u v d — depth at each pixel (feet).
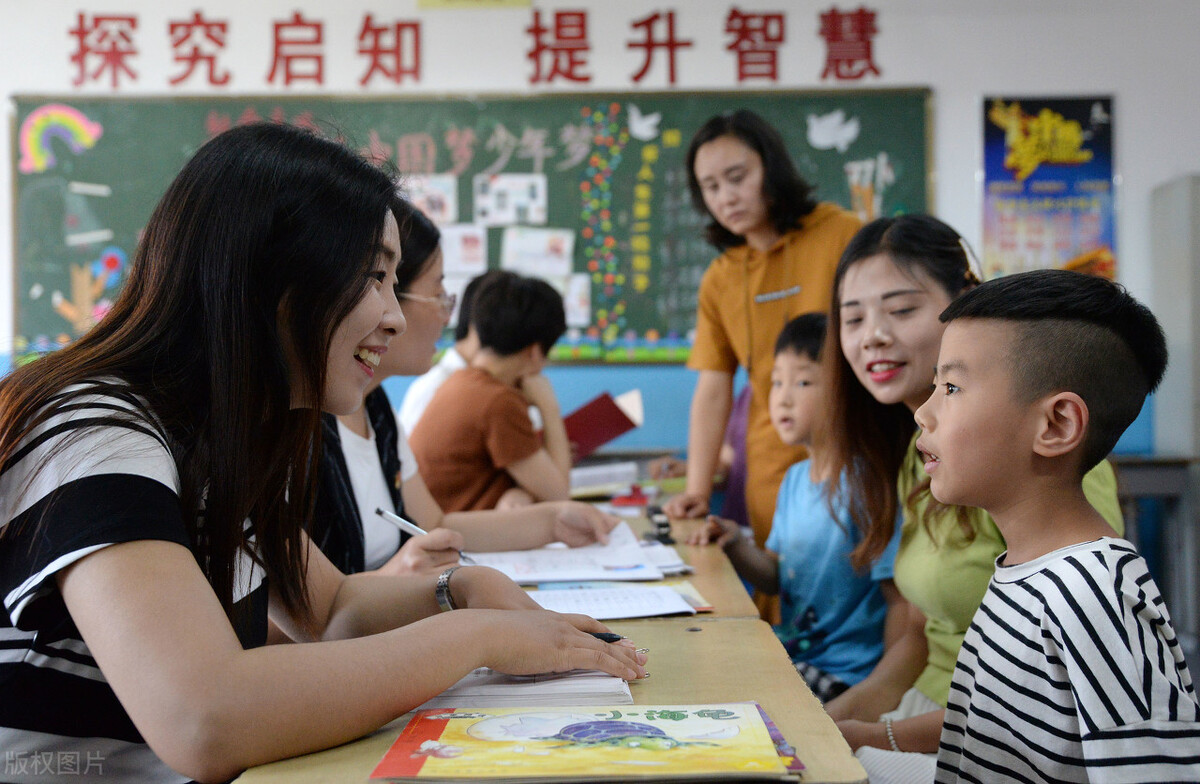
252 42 10.90
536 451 6.69
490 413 6.63
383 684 2.05
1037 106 10.78
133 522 1.96
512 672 2.35
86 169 10.82
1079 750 2.42
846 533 4.87
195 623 1.90
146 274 2.34
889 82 10.88
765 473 7.07
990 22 10.80
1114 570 2.41
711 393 7.55
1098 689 2.30
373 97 10.93
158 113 10.84
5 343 10.82
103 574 1.91
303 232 2.27
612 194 11.03
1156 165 10.76
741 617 3.42
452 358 8.15
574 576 4.04
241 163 2.29
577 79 11.00
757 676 2.61
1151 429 10.73
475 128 11.01
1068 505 2.67
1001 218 10.82
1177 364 10.30
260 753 1.87
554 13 10.95
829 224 6.99
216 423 2.24
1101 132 10.76
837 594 4.96
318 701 1.94
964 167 10.85
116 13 10.82
